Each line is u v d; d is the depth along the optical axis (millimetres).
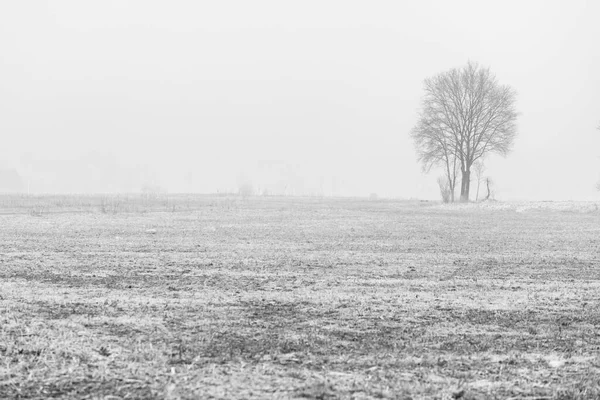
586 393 7730
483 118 73188
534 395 7633
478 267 19328
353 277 16891
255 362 8836
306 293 14297
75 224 34500
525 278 17125
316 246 25016
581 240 28875
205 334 10352
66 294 13727
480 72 73188
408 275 17438
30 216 40125
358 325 11203
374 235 30656
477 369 8672
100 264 18750
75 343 9547
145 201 57812
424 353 9438
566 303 13492
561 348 9820
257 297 13711
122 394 7426
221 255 21469
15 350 9094
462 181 74312
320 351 9438
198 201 64625
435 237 29906
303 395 7445
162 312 12000
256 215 45906
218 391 7559
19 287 14562
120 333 10320
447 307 12914
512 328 11141
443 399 7402
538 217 48219
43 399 7254
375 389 7699
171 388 7582
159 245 24453
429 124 74062
